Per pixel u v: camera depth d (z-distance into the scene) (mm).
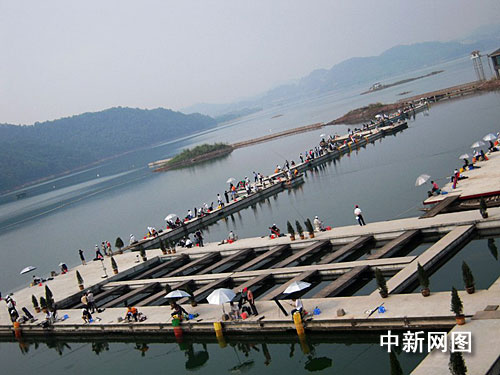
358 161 100562
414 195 63062
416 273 35781
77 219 134125
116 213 126000
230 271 51500
